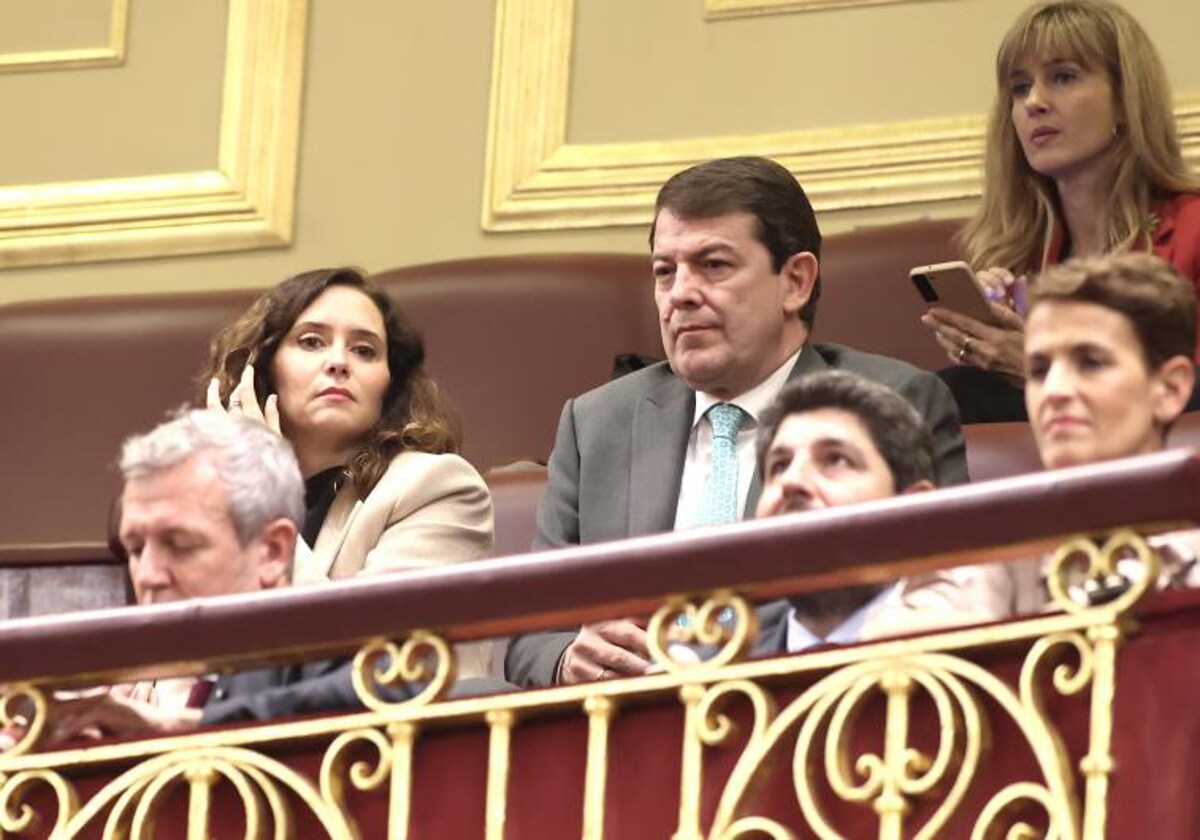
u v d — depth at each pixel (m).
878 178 15.99
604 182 16.58
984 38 16.09
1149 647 7.21
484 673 11.10
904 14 16.27
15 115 17.78
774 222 11.20
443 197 16.94
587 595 7.91
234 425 9.68
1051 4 13.21
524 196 16.72
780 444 8.80
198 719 9.07
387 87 17.25
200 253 17.25
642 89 16.72
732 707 7.72
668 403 11.38
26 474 15.90
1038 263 13.17
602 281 15.52
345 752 8.17
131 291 17.31
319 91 17.38
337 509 11.77
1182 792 7.05
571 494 11.35
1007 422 12.06
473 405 15.37
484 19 17.17
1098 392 8.88
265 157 17.33
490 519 11.87
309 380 11.97
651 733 7.82
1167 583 8.37
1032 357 9.05
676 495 11.07
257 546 9.55
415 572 8.17
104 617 8.62
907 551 7.50
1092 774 7.08
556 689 7.91
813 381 8.87
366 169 17.16
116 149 17.61
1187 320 8.98
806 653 7.59
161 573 9.43
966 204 15.83
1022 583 8.32
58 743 8.86
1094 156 13.02
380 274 16.03
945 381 12.38
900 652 7.44
